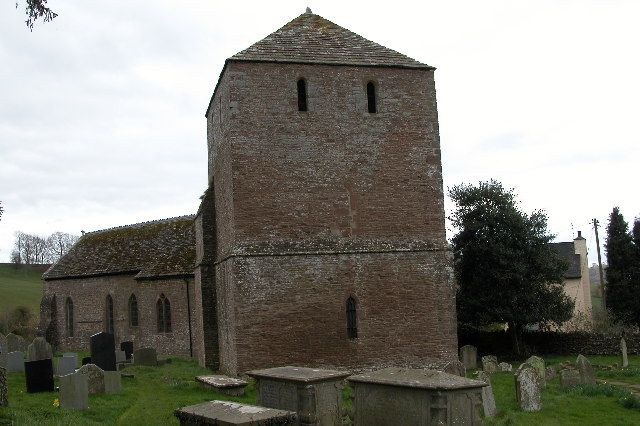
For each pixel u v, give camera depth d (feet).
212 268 91.91
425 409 44.68
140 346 122.93
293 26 89.04
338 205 81.61
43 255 385.09
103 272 133.39
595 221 162.40
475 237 111.04
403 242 82.94
